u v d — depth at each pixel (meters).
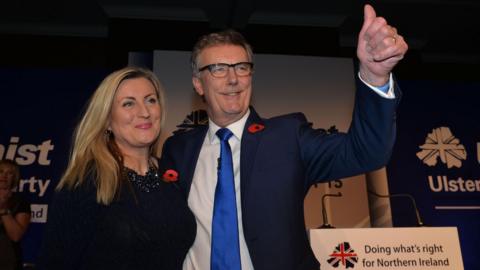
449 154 5.48
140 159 1.83
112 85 1.76
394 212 5.23
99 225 1.54
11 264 3.34
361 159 1.52
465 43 6.25
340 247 2.22
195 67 1.96
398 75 6.21
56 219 1.53
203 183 1.80
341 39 6.11
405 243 2.27
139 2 5.40
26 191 4.85
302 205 1.67
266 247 1.55
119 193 1.60
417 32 6.05
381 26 1.20
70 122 5.08
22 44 5.70
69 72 5.24
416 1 5.40
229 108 1.81
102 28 5.79
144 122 1.76
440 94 5.69
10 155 4.92
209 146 1.88
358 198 4.89
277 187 1.63
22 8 5.45
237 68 1.85
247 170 1.67
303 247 1.61
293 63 5.25
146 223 1.62
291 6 5.48
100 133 1.72
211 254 1.61
